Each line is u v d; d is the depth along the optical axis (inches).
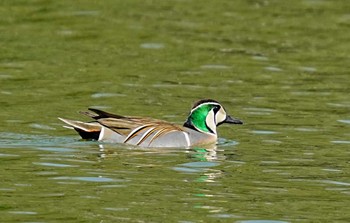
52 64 933.2
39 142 676.1
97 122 684.7
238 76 916.0
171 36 1055.0
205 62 960.3
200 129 704.4
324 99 843.4
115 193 556.1
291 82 900.6
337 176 608.1
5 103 796.0
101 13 1133.7
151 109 796.6
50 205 527.5
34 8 1139.3
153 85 874.1
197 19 1128.2
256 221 510.0
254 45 1031.6
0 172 594.2
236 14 1160.8
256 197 556.4
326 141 706.2
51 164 616.7
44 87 854.5
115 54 979.9
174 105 811.4
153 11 1157.7
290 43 1044.5
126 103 813.2
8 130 709.3
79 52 980.6
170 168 620.4
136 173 603.2
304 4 1222.9
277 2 1230.9
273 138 714.8
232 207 534.9
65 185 568.7
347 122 766.5
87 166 615.2
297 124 758.5
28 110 776.3
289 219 514.9
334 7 1208.8
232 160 647.8
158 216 513.0
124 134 679.7
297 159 652.1
